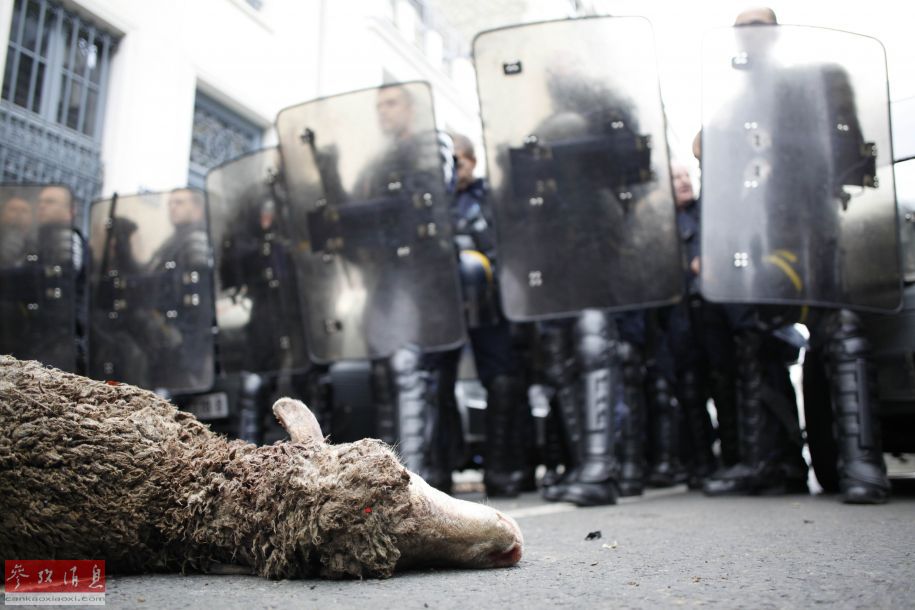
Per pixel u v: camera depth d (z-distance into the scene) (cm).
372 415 440
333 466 125
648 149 306
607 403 305
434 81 1191
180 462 138
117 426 136
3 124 563
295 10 841
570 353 322
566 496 307
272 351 399
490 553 140
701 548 173
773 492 350
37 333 409
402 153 329
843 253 297
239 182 407
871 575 130
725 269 296
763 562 150
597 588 124
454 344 321
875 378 296
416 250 326
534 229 310
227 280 414
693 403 446
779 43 302
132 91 651
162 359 417
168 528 136
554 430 468
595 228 307
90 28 637
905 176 317
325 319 341
